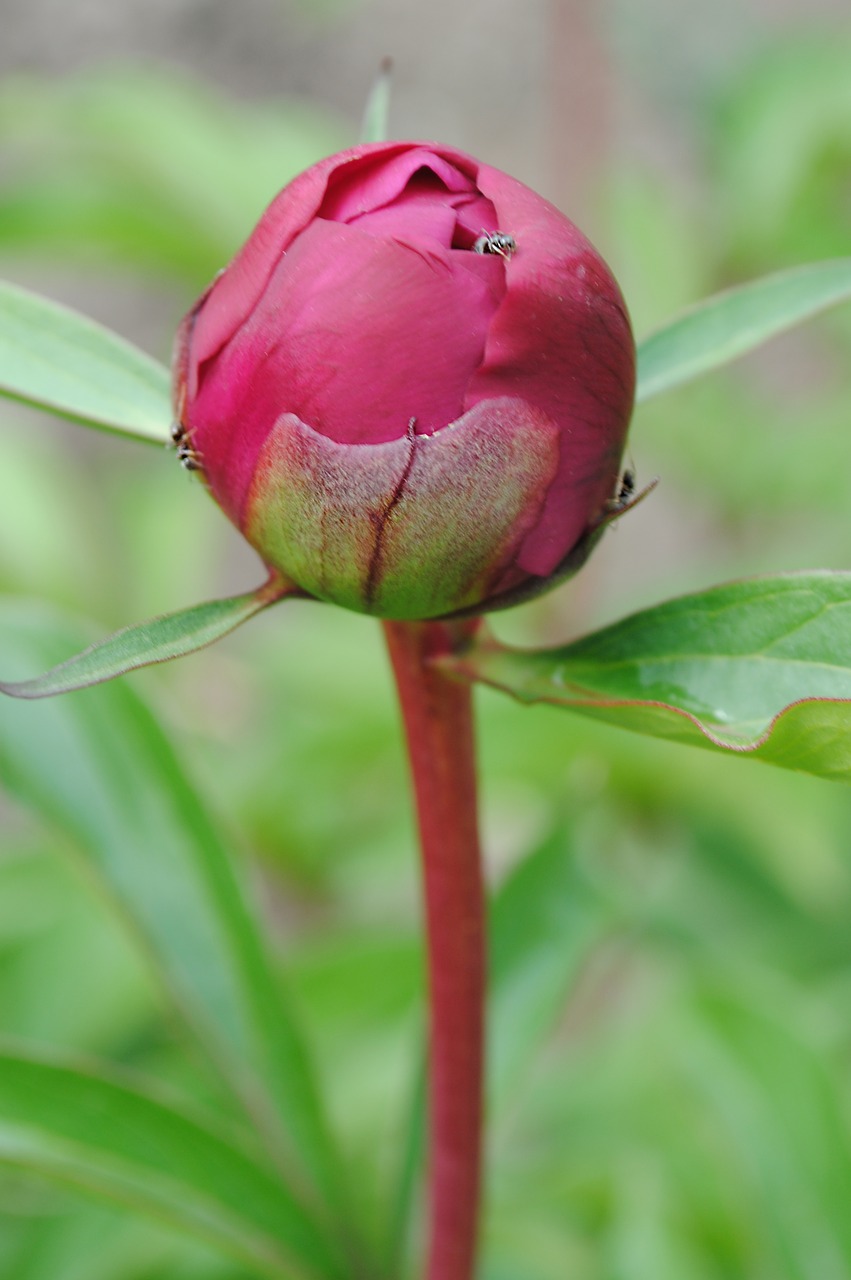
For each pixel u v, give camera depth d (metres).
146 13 1.43
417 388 0.38
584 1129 0.62
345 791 0.72
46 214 0.70
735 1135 0.48
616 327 0.38
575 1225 0.58
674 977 0.66
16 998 0.65
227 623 0.38
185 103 0.71
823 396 0.99
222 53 1.42
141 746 0.46
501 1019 0.48
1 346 0.41
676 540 1.14
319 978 0.61
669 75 1.20
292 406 0.38
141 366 0.41
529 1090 0.63
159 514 0.88
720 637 0.39
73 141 0.70
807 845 0.69
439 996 0.41
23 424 1.33
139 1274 0.53
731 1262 0.54
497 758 0.68
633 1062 0.64
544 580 0.39
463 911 0.41
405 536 0.38
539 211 0.38
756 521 0.84
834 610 0.39
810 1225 0.47
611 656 0.39
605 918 0.48
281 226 0.38
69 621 0.46
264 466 0.38
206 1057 0.45
